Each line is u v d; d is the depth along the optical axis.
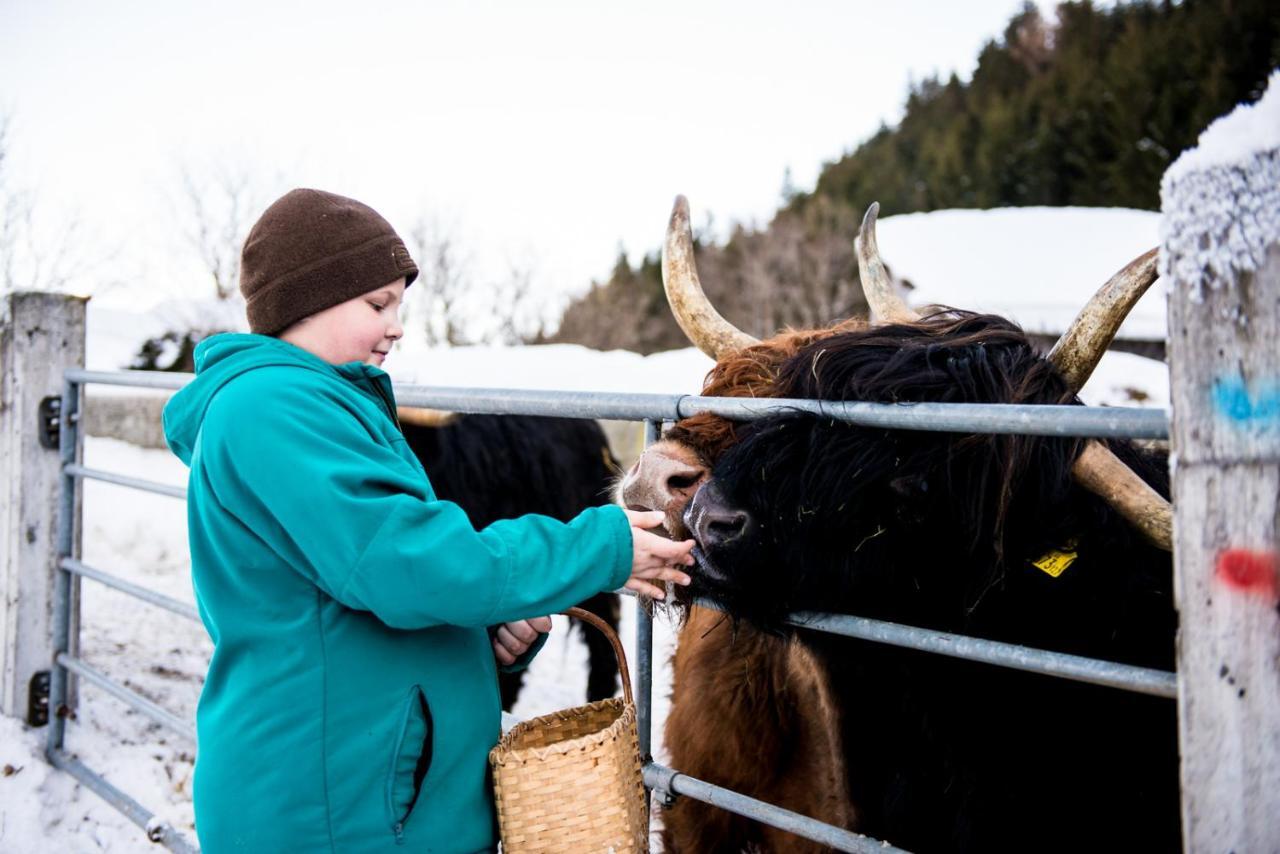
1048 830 2.07
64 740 3.60
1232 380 1.24
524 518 1.60
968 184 45.50
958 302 19.70
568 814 1.58
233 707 1.58
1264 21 39.47
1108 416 1.44
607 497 6.11
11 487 3.67
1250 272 1.24
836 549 1.95
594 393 2.12
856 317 2.71
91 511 7.59
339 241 1.70
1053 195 43.03
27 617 3.68
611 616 5.63
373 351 1.79
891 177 50.25
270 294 1.68
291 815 1.53
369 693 1.56
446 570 1.46
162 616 5.74
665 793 2.12
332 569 1.47
